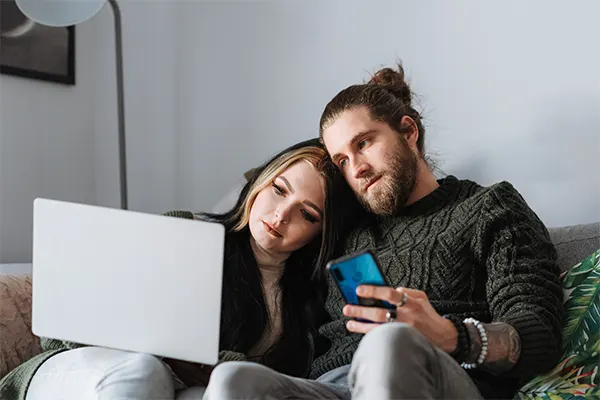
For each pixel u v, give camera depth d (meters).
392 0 2.18
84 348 1.31
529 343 1.14
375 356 0.91
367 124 1.45
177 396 1.22
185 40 2.77
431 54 2.09
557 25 1.84
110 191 2.87
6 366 1.51
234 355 1.35
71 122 2.80
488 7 1.97
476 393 1.02
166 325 1.18
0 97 2.56
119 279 1.20
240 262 1.55
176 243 1.17
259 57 2.55
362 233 1.52
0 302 1.54
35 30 2.63
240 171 2.61
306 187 1.51
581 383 1.15
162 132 2.80
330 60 2.35
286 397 1.02
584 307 1.27
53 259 1.24
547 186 1.86
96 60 2.89
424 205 1.46
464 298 1.35
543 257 1.32
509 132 1.93
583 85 1.79
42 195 2.69
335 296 1.51
